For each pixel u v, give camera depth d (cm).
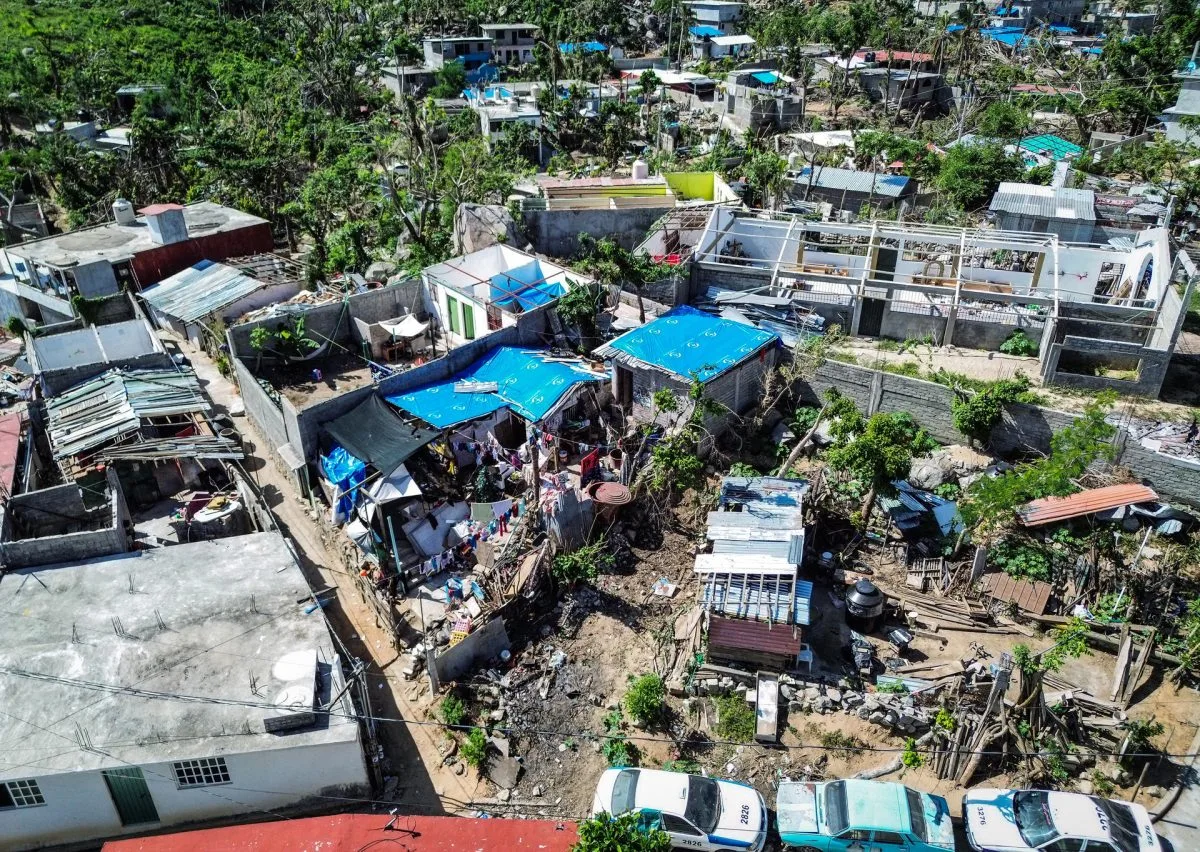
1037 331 4200
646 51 14112
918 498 3438
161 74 10169
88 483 3497
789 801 2378
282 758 2303
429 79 11119
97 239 5669
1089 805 2289
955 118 9306
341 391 4316
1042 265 4650
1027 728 2542
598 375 3944
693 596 3123
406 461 3591
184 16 12912
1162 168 6969
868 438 3114
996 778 2505
